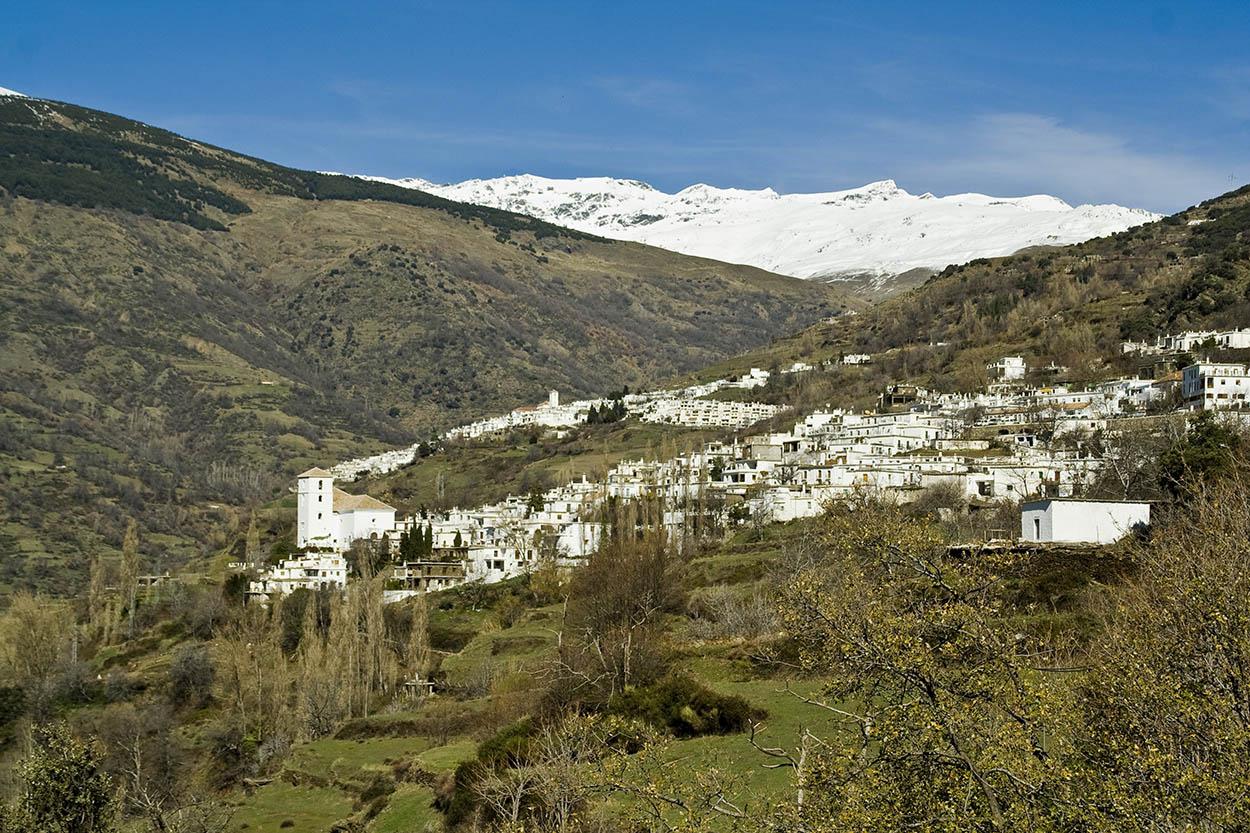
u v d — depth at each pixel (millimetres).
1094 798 27359
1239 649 29891
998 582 35156
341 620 105188
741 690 62250
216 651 119562
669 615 90062
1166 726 29359
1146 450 112875
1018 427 171500
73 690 117750
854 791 29750
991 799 28516
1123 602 40219
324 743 88688
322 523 182625
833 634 32562
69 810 71750
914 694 31422
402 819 63969
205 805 77625
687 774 43844
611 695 61688
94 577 146625
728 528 132500
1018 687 30875
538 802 49750
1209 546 39500
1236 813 26047
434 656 111000
